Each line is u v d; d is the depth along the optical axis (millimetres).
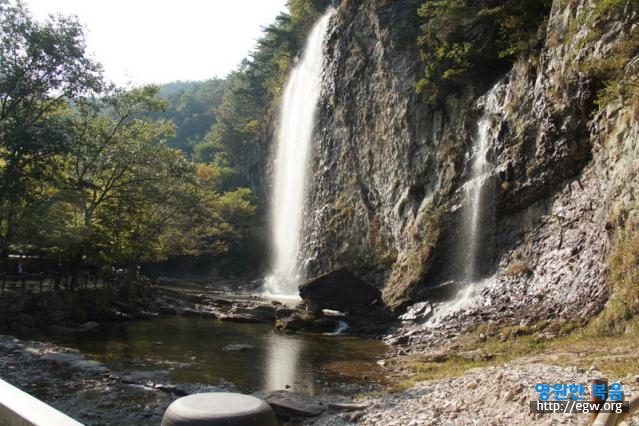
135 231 35219
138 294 36781
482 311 23859
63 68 28547
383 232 40844
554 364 13242
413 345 22516
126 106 32938
